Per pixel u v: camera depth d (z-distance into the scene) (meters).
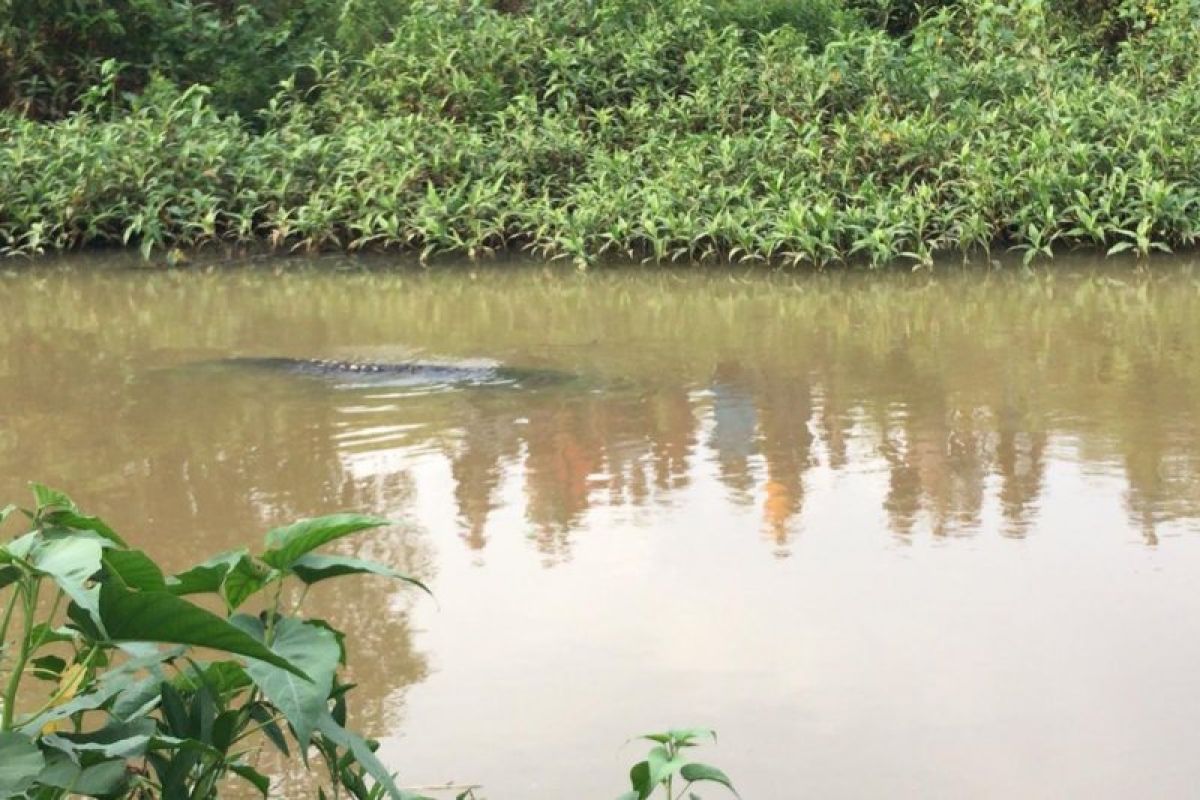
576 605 4.68
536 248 11.96
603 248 11.41
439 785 3.53
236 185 12.41
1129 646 4.27
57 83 14.18
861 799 3.43
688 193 11.80
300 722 2.07
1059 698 3.94
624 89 13.71
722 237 11.52
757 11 14.86
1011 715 3.85
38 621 4.52
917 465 6.16
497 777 3.57
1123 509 5.52
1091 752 3.65
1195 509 5.50
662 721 3.85
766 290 10.37
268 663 2.12
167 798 2.19
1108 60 15.57
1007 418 6.87
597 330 9.12
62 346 8.79
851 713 3.87
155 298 10.37
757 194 12.16
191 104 13.34
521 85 13.84
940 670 4.13
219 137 12.85
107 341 8.92
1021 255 11.35
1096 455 6.24
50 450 6.53
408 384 7.70
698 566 5.01
